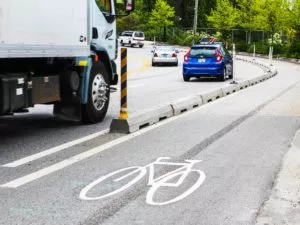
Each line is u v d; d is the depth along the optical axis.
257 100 16.97
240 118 12.77
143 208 5.86
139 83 23.97
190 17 94.56
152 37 82.81
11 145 9.24
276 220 5.51
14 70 9.20
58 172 7.38
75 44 10.45
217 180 7.03
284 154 8.69
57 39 9.80
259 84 24.31
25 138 9.91
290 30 55.69
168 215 5.64
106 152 8.70
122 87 10.46
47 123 11.70
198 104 15.36
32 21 8.98
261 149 9.09
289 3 55.50
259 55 58.16
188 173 7.38
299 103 16.12
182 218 5.55
